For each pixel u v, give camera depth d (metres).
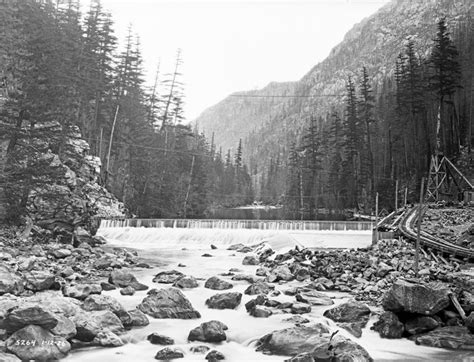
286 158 184.62
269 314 16.56
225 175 128.75
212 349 12.92
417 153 74.81
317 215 83.44
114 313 14.94
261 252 35.22
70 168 44.19
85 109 58.59
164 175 69.25
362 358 11.30
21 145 31.47
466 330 13.89
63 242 33.19
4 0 43.00
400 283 14.86
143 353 12.49
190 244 42.75
